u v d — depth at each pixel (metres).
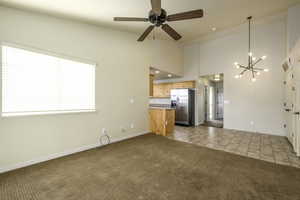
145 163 2.62
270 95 4.81
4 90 2.27
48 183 1.99
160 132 4.74
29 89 2.51
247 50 5.18
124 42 4.09
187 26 4.53
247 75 5.23
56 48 2.79
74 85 3.11
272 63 4.75
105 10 2.83
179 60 6.56
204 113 7.42
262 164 2.59
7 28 2.27
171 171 2.34
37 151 2.59
